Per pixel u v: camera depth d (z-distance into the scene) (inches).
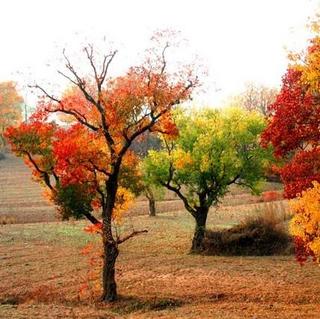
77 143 914.1
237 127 1391.5
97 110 943.7
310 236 758.5
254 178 1432.1
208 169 1395.2
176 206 2383.1
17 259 1314.0
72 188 957.2
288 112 808.9
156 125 970.7
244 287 1012.5
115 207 1074.1
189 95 923.4
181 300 947.3
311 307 876.0
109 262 963.3
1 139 4384.8
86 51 914.7
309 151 838.5
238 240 1378.0
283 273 1120.8
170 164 1435.8
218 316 825.5
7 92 4451.3
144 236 1626.5
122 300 953.5
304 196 753.6
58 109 940.6
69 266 1232.8
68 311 829.2
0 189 3034.0
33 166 1006.4
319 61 708.0
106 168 959.6
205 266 1216.2
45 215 2177.7
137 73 917.8
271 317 814.5
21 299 992.2
